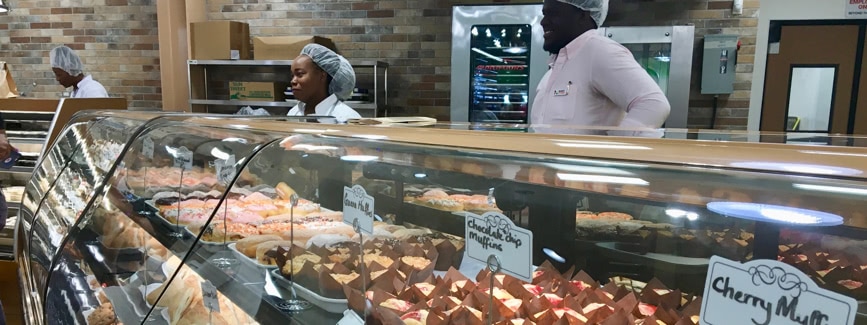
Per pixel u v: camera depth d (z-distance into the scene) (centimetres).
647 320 82
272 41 355
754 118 383
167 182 140
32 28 441
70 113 234
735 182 62
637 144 75
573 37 168
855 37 361
